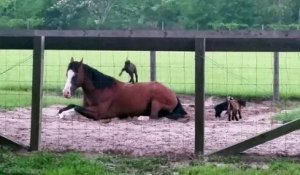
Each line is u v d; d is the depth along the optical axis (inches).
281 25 1800.0
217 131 472.4
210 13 1920.5
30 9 1955.0
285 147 393.4
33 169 301.7
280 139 428.8
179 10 1953.7
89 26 1905.8
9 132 447.8
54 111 578.6
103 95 442.3
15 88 788.6
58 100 660.1
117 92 450.0
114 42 362.9
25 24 1871.3
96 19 1925.4
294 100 703.7
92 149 375.2
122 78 901.8
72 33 643.5
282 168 311.6
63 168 296.8
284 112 588.4
